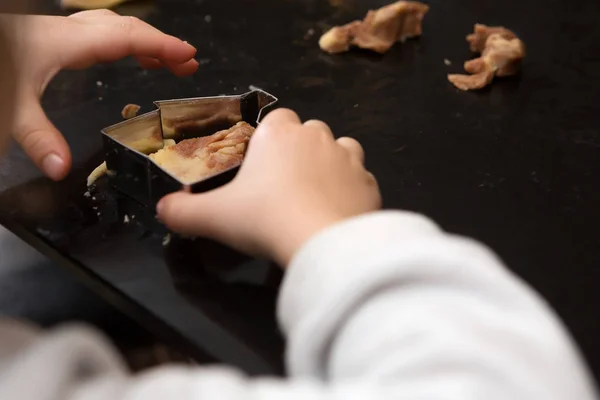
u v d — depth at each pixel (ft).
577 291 1.25
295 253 1.15
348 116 1.56
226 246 1.29
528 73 1.68
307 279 1.08
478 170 1.45
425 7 1.76
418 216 1.14
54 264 1.39
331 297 1.03
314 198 1.19
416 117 1.56
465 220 1.36
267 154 1.24
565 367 0.96
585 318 1.22
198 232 1.24
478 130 1.53
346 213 1.19
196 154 1.38
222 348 1.18
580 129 1.54
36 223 1.34
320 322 1.03
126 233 1.32
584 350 1.18
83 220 1.34
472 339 0.94
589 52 1.76
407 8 1.74
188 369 1.06
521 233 1.34
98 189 1.39
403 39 1.77
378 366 0.96
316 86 1.63
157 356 1.29
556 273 1.28
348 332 1.02
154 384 0.97
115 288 1.25
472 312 0.98
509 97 1.62
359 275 1.03
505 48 1.65
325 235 1.10
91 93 1.60
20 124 1.34
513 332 0.96
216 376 1.00
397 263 1.02
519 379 0.91
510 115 1.57
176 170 1.35
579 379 0.97
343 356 1.01
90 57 1.47
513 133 1.53
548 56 1.74
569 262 1.29
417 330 0.96
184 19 1.83
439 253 1.02
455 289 1.02
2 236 1.43
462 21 1.85
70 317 1.32
